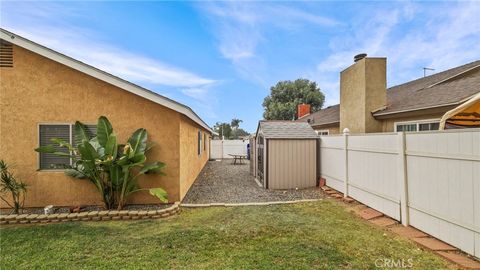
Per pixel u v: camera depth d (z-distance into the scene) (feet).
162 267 11.60
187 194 27.43
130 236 15.37
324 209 20.97
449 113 16.03
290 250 13.05
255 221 17.76
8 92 21.52
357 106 32.09
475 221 12.00
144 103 22.90
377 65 30.60
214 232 15.72
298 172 30.55
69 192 22.06
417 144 15.70
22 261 12.25
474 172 12.05
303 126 33.30
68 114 22.15
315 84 115.96
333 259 12.09
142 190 21.99
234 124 172.65
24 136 21.67
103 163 19.63
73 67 21.17
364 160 21.53
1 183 20.40
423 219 15.25
